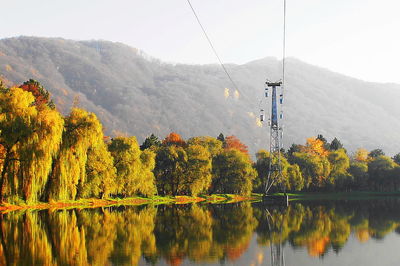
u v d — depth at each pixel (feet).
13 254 141.28
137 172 381.40
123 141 373.81
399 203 454.81
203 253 152.35
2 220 211.41
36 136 240.12
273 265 135.23
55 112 252.21
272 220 264.11
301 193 651.66
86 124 278.87
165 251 154.61
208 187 524.93
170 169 474.08
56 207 294.87
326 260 144.25
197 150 482.69
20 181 245.04
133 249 156.46
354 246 171.22
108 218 248.73
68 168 271.69
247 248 164.04
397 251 160.66
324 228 225.97
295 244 175.01
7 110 235.81
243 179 513.45
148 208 340.59
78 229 197.36
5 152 243.19
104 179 336.49
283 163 556.92
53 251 147.54
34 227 194.49
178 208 351.05
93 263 132.46
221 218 271.49
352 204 437.17
